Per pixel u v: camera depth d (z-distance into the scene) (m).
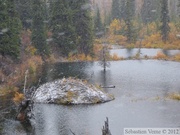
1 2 56.38
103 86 49.56
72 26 87.44
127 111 36.81
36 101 40.94
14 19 64.12
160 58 83.12
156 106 38.53
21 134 30.20
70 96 40.81
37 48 80.19
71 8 89.69
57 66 72.12
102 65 70.38
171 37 117.31
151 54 92.06
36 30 79.94
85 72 63.28
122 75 59.59
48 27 89.62
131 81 53.88
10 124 32.97
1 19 55.72
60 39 86.56
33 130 31.19
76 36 88.81
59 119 34.41
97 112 36.69
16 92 43.25
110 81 53.81
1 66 54.34
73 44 87.19
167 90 46.78
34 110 37.62
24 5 86.19
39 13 79.69
